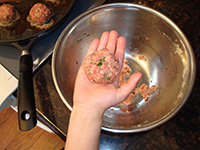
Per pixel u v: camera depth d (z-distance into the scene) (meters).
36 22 0.29
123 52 0.25
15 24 0.29
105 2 0.29
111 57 0.22
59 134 0.20
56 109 0.21
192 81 0.19
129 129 0.17
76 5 0.29
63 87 0.21
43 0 0.31
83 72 0.22
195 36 0.25
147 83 0.26
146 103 0.24
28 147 0.40
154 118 0.21
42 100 0.22
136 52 0.29
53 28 0.25
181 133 0.20
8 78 0.23
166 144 0.19
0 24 0.29
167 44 0.24
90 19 0.24
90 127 0.18
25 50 0.22
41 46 0.26
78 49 0.26
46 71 0.24
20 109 0.18
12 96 0.23
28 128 0.18
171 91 0.22
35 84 0.23
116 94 0.20
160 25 0.23
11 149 0.40
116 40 0.24
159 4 0.27
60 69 0.21
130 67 0.28
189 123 0.20
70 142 0.17
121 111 0.24
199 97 0.21
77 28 0.23
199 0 0.27
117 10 0.24
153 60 0.27
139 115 0.23
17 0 0.31
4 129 0.41
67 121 0.21
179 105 0.18
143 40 0.27
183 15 0.26
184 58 0.21
